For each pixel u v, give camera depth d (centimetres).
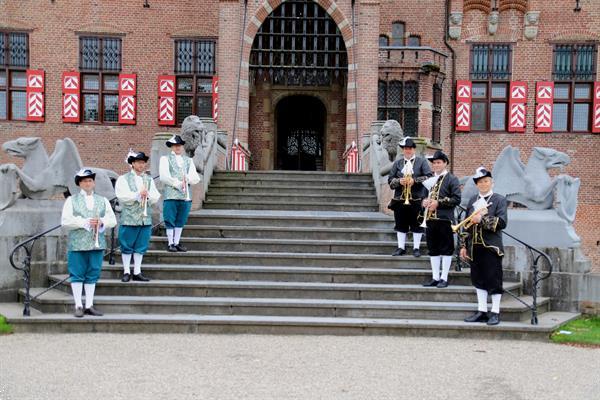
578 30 2541
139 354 748
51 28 2572
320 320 887
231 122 2238
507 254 1116
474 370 708
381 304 927
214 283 976
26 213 1084
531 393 630
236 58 2245
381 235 1180
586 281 1070
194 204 1366
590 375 701
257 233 1184
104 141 2591
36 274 1077
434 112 2544
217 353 759
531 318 971
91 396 591
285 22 2453
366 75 2217
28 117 2562
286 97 2791
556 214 1128
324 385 637
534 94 2572
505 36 2581
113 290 968
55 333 862
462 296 974
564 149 2555
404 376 676
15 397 587
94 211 885
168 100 2588
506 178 1191
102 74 2597
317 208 1427
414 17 2627
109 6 2583
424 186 1065
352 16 2236
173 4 2597
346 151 2248
